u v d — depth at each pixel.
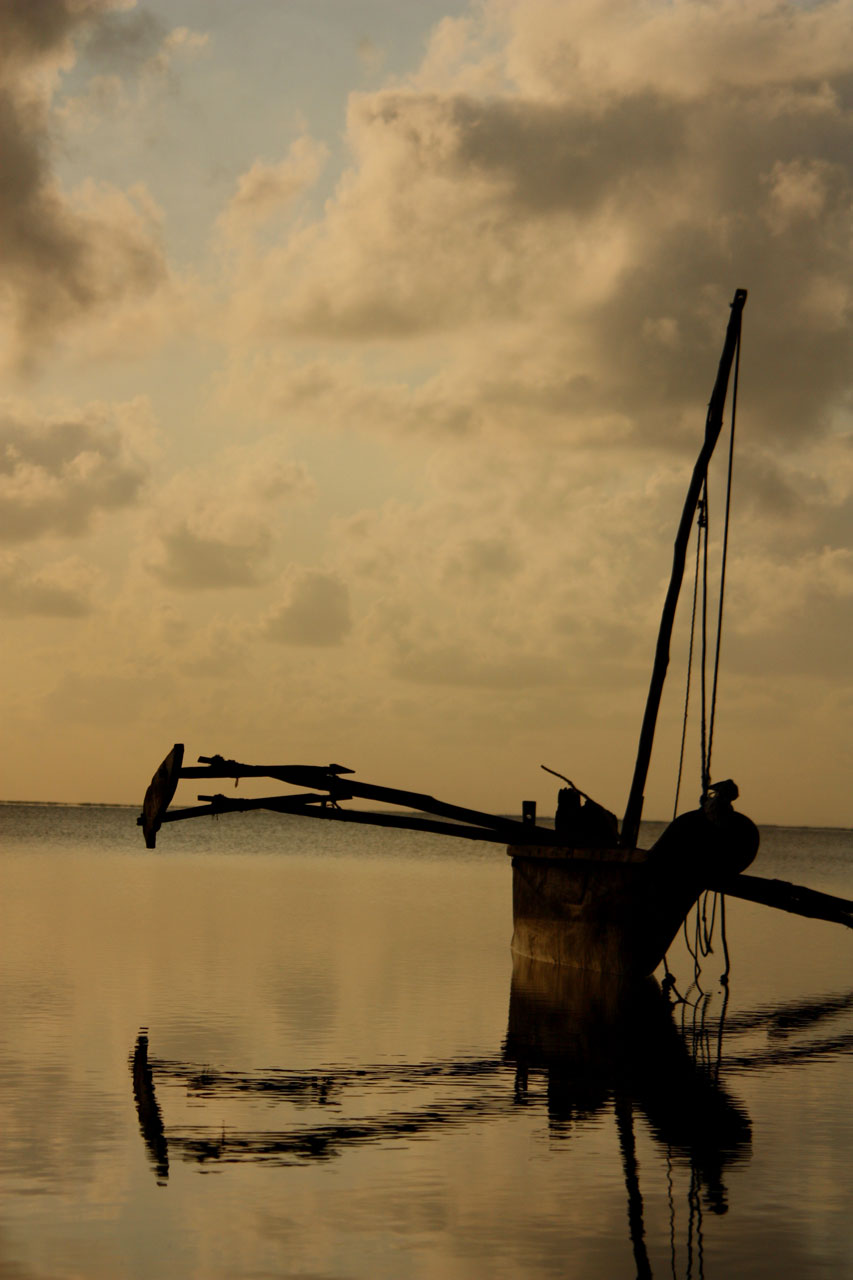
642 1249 8.55
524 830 23.80
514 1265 8.25
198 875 52.47
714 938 32.59
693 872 20.58
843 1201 9.59
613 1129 11.76
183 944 25.62
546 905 23.84
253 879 50.94
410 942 27.41
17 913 31.94
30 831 127.88
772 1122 12.07
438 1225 8.99
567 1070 14.45
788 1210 9.38
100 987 19.62
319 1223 9.00
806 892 22.80
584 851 21.72
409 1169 10.35
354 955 24.61
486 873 65.56
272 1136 11.33
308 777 22.94
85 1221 8.95
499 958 24.75
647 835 171.25
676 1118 12.22
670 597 24.75
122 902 36.34
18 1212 9.12
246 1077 13.68
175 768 21.81
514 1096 13.06
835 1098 13.19
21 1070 13.71
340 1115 12.14
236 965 22.56
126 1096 12.66
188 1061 14.41
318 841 142.75
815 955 28.56
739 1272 8.16
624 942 21.09
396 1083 13.59
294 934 28.45
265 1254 8.38
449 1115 12.23
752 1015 19.12
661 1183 10.02
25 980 20.17
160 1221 8.97
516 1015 18.17
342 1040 15.90
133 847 88.88
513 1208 9.38
